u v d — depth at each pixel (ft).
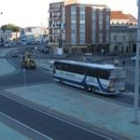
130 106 124.77
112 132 92.07
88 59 312.71
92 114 111.04
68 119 105.09
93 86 149.07
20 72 217.77
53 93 145.59
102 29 408.46
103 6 406.62
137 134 90.22
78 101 130.82
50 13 452.76
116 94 147.43
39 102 127.54
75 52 399.85
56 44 439.22
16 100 131.64
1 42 604.49
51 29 450.30
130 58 355.77
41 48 476.13
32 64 236.84
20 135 86.69
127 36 436.35
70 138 85.92
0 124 96.99
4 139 82.74
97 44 406.21
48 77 194.80
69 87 162.09
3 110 114.93
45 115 109.40
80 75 156.46
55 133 89.92
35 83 172.35
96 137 87.56
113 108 120.16
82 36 398.62
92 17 400.47
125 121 102.63
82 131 92.58
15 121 100.94
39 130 92.22
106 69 143.64
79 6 394.93
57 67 173.47
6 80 181.57
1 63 274.77
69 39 401.70
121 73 146.10
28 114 110.22
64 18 408.87
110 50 425.28
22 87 159.43
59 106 121.49
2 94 142.72
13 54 357.41
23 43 645.51
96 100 134.21
